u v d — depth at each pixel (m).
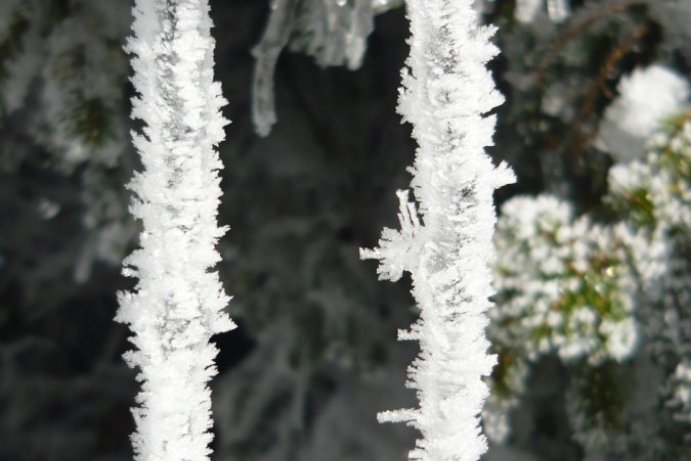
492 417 1.28
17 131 2.55
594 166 1.37
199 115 0.90
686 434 1.20
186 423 0.90
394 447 2.25
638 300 1.17
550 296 1.18
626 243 1.17
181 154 0.89
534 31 1.41
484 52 0.90
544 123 1.45
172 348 0.90
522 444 1.75
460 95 0.90
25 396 3.27
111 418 3.28
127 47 0.89
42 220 3.16
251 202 2.35
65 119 1.55
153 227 0.90
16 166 2.70
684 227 1.15
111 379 3.29
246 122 2.36
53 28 1.56
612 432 1.29
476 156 0.90
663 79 1.21
